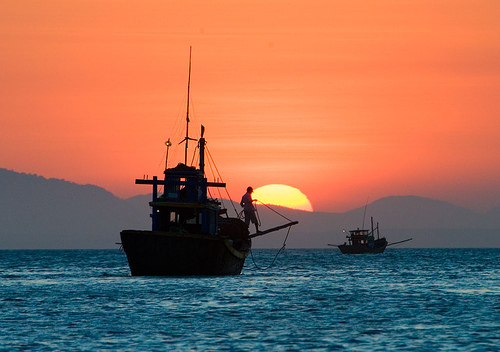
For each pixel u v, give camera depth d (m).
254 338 131.62
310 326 145.88
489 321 153.62
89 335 134.38
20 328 142.50
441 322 152.12
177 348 122.31
